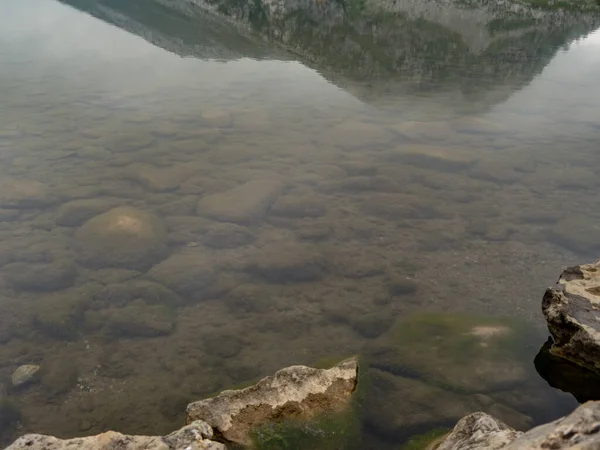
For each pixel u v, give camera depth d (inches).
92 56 1202.6
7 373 276.2
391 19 2005.4
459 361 267.6
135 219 402.9
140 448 187.6
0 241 394.0
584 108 787.4
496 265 367.6
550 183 501.4
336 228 417.4
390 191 479.8
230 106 765.9
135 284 347.3
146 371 278.4
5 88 862.5
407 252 385.4
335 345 293.0
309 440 220.8
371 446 222.5
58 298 331.6
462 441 192.5
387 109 774.5
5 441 237.0
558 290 289.9
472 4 2272.4
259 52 1293.1
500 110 781.3
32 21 1911.9
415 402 244.2
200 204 446.6
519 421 232.1
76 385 268.5
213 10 2385.6
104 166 532.7
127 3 2662.4
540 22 1937.7
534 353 274.1
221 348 293.7
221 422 224.2
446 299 331.3
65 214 429.7
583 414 140.8
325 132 648.4
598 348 253.4
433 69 1138.7
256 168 529.3
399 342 286.8
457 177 514.9
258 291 342.0
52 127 656.4
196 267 363.6
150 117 702.5
